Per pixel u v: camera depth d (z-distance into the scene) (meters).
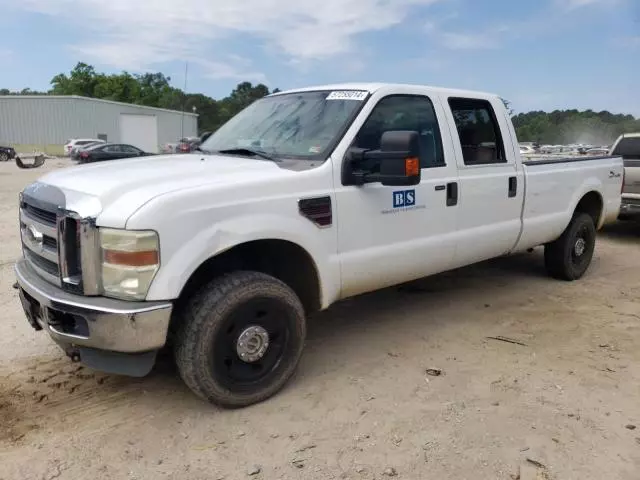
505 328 4.92
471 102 5.00
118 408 3.51
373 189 4.01
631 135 9.81
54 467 2.91
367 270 4.05
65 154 47.72
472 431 3.26
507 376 3.96
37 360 4.14
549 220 5.74
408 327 4.92
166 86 85.12
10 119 53.56
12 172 26.36
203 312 3.23
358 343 4.56
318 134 4.05
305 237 3.61
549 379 3.92
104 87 80.19
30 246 3.58
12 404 3.52
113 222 2.98
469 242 4.84
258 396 3.52
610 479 2.86
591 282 6.44
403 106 4.39
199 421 3.37
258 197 3.40
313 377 3.93
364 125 4.05
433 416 3.42
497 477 2.86
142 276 2.99
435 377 3.95
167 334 3.29
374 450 3.08
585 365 4.16
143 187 3.17
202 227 3.15
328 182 3.76
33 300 3.43
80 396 3.64
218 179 3.35
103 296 3.06
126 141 58.38
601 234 9.84
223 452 3.06
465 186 4.73
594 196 6.55
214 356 3.28
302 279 3.88
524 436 3.21
